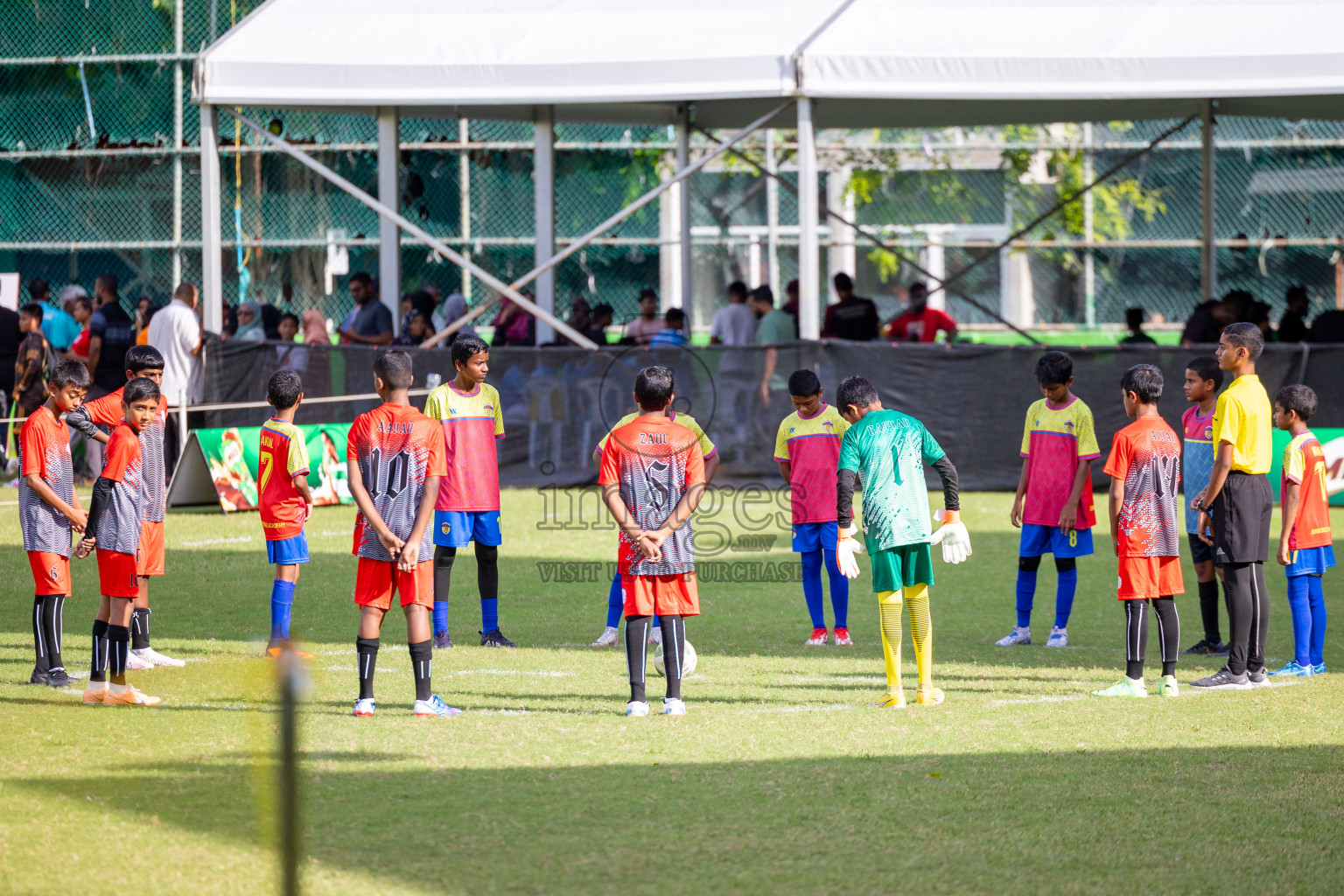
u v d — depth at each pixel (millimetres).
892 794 15422
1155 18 44219
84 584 29547
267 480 22875
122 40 63438
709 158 44688
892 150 71125
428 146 64438
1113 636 25219
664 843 13812
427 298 52719
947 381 43062
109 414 22578
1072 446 24172
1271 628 25500
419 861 13242
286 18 46344
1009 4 44844
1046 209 72000
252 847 13688
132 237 63906
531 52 44094
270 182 64500
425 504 18812
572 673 22062
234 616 26219
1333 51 42062
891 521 19406
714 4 46625
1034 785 15727
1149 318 70688
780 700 20172
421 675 19109
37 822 14398
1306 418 21531
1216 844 13750
